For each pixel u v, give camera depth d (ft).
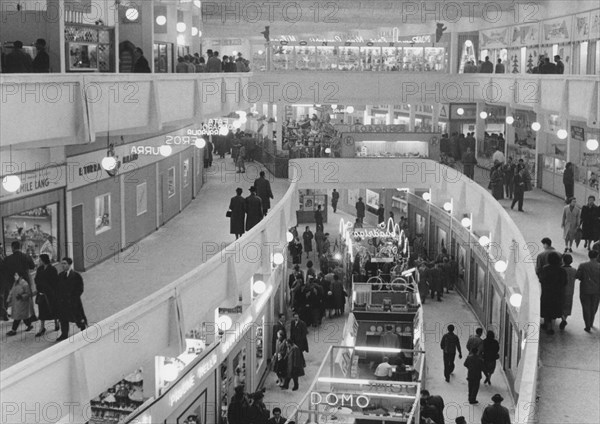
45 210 63.52
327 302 95.45
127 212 80.23
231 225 77.00
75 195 67.92
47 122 46.11
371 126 125.80
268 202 82.28
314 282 94.22
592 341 48.70
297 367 74.90
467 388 72.13
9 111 42.22
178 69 77.46
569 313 50.75
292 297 96.22
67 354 36.47
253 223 76.79
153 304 44.88
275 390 75.51
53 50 59.77
